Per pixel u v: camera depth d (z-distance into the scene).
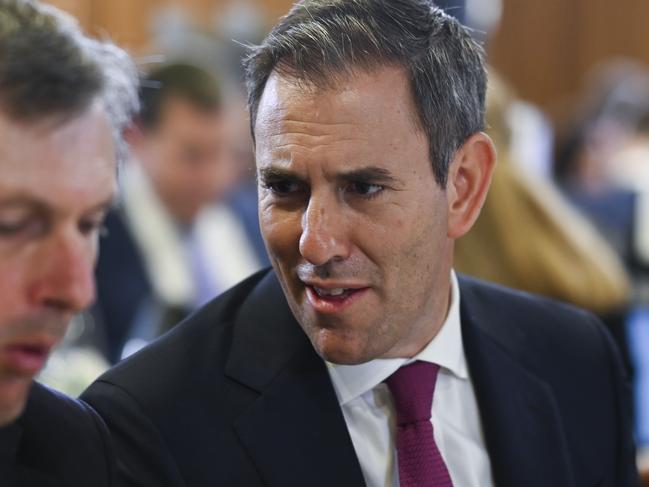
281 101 1.78
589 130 7.23
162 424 1.94
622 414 2.41
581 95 10.06
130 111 1.56
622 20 10.09
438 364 2.12
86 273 1.33
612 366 2.43
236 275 4.52
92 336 3.65
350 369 2.05
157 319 3.90
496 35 9.94
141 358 2.04
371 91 1.76
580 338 2.41
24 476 1.70
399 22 1.84
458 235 2.00
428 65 1.83
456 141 1.92
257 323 2.12
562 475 2.19
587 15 10.04
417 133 1.82
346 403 2.07
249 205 4.94
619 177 7.29
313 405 2.03
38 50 1.26
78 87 1.28
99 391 1.98
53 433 1.75
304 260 1.81
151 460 1.90
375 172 1.76
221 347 2.09
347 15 1.82
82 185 1.30
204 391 2.01
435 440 2.12
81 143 1.30
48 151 1.26
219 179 4.33
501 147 3.34
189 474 1.93
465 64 1.93
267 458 1.96
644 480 3.08
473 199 2.01
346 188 1.78
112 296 4.07
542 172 7.62
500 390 2.20
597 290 3.26
